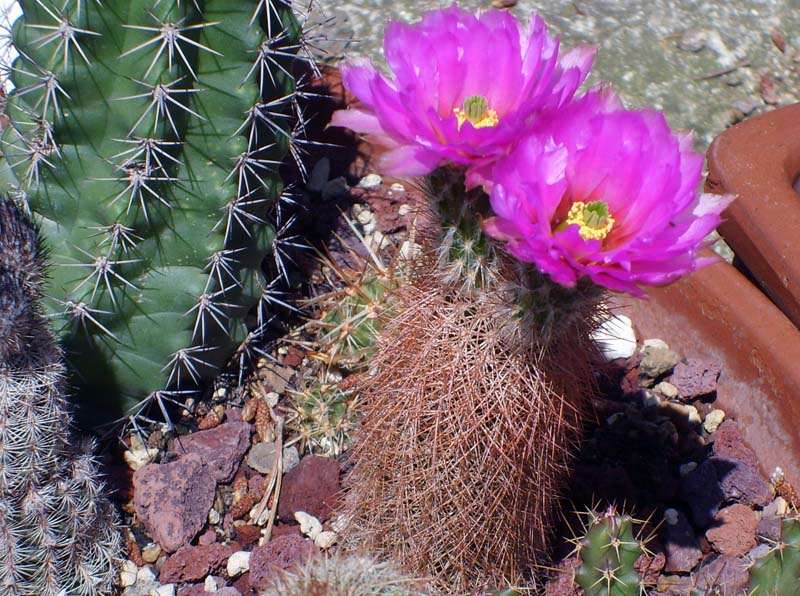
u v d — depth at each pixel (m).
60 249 0.53
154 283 0.55
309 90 0.71
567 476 0.56
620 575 0.50
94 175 0.52
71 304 0.53
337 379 0.60
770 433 0.60
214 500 0.58
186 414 0.60
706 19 0.91
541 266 0.40
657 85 0.85
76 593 0.53
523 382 0.47
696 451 0.61
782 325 0.60
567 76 0.43
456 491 0.49
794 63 0.90
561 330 0.45
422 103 0.42
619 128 0.41
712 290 0.62
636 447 0.60
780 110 0.67
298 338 0.63
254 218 0.56
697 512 0.59
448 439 0.48
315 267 0.66
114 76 0.50
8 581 0.51
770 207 0.62
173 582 0.55
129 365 0.56
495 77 0.43
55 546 0.52
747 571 0.53
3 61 0.52
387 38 0.43
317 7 0.86
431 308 0.47
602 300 0.46
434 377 0.47
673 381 0.63
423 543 0.51
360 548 0.54
